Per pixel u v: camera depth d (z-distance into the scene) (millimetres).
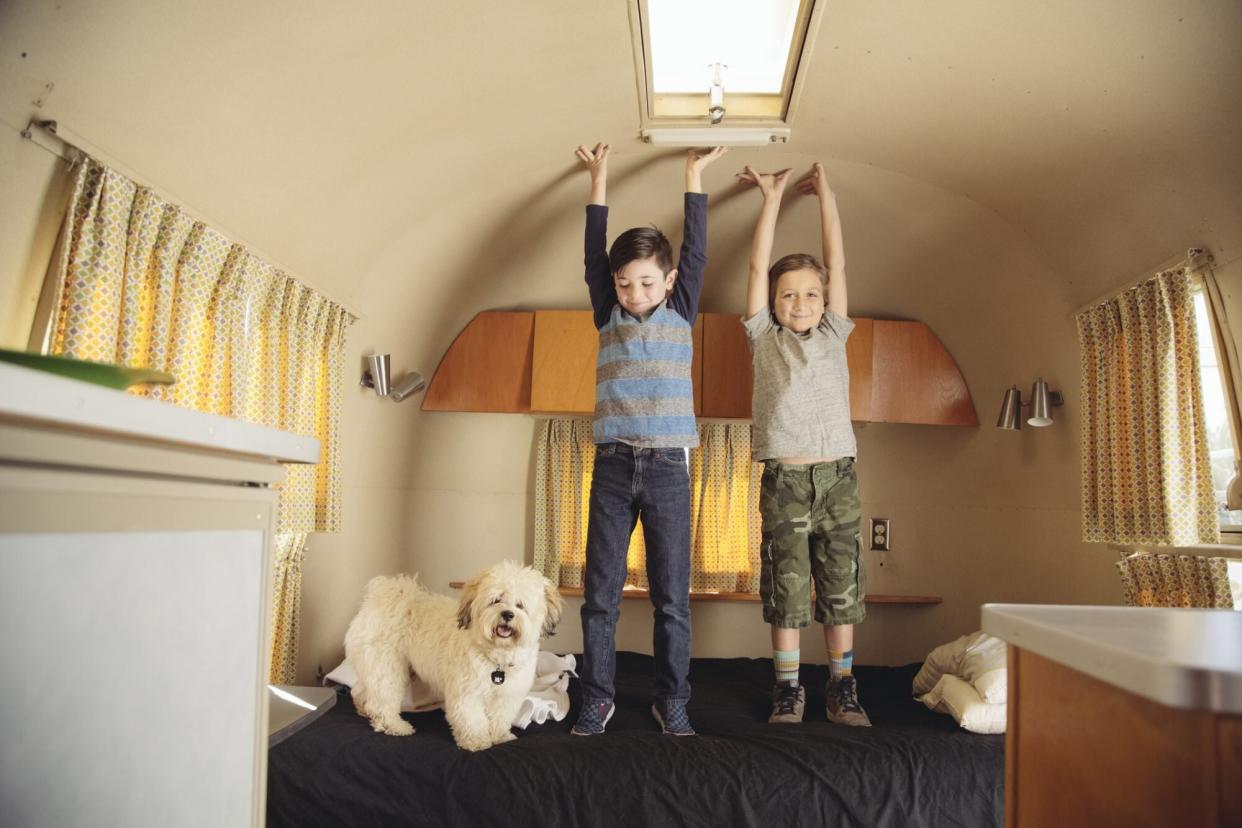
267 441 797
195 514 706
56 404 519
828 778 1748
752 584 3197
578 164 2658
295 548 2375
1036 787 841
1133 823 670
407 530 3203
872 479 3330
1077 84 1978
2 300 1398
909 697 2533
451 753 1824
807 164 2666
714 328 3111
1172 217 2150
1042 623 784
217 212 1938
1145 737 660
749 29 2037
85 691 583
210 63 1604
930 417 3135
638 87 2211
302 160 2064
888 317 3291
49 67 1356
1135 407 2297
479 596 1906
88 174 1525
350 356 2750
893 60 2049
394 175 2410
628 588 3250
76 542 574
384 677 2000
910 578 3273
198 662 707
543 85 2164
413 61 1933
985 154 2418
